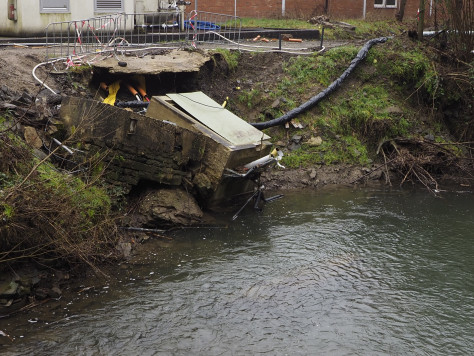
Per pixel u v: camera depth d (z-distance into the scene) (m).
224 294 8.20
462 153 14.85
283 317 7.72
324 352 7.04
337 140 14.21
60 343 6.99
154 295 8.12
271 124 13.90
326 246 9.88
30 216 8.02
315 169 13.47
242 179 10.89
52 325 7.34
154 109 11.20
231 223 10.68
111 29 16.47
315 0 25.48
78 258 8.58
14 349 6.82
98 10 16.41
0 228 7.67
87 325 7.37
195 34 15.94
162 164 10.20
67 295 8.02
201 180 10.48
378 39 16.47
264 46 16.80
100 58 13.60
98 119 10.07
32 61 13.05
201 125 10.84
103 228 9.21
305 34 18.58
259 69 15.29
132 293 8.14
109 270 8.72
